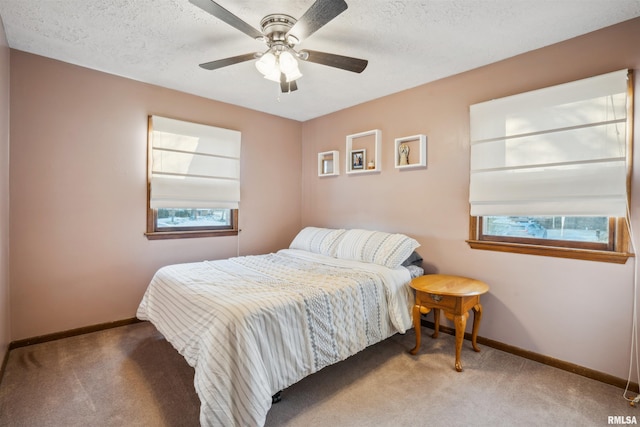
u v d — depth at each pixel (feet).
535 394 6.29
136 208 9.77
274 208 13.26
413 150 10.04
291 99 11.28
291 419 5.51
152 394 6.19
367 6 5.98
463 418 5.58
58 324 8.57
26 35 7.18
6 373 6.84
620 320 6.53
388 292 7.89
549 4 5.91
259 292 6.36
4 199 7.29
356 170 11.51
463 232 8.95
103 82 9.11
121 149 9.45
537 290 7.64
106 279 9.30
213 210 11.67
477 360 7.67
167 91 10.27
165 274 8.07
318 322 6.27
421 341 8.78
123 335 8.91
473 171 8.52
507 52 7.78
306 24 5.33
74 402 5.90
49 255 8.41
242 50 7.82
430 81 9.60
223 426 4.67
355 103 11.69
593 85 6.68
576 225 7.21
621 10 6.08
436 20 6.44
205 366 5.00
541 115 7.38
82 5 6.04
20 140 7.95
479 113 8.39
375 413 5.70
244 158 12.26
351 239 10.12
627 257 6.37
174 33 7.03
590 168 6.73
